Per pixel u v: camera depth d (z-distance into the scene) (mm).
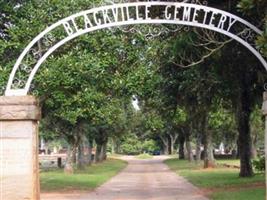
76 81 22688
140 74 24141
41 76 21906
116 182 33438
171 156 96438
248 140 32219
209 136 47844
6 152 14047
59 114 24906
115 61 23547
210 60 22250
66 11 22875
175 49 19969
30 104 14078
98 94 24359
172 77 28141
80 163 49344
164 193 25094
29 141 14062
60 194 24906
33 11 23062
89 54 22859
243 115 31844
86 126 44906
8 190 13984
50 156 80625
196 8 14070
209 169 44750
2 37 24578
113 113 30594
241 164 32344
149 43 23609
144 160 83250
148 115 48156
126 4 13961
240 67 23734
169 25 19531
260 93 29016
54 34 21812
